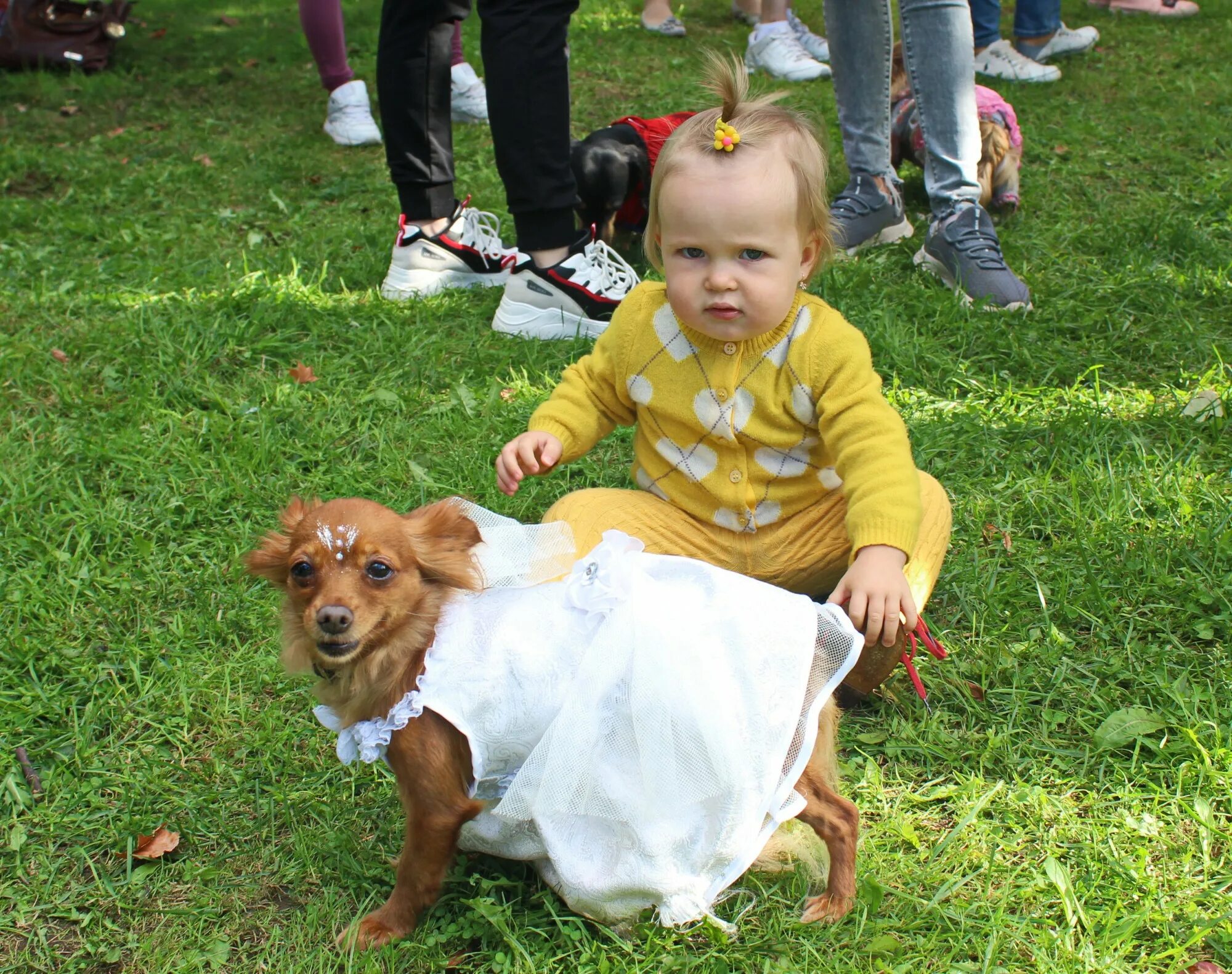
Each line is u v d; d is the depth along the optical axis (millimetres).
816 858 2354
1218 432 3691
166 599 3297
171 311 4758
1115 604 3037
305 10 6758
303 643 2178
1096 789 2527
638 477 2855
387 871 2410
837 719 2475
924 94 4691
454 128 7113
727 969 2148
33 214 5898
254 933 2344
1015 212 5500
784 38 7859
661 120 5340
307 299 4891
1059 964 2123
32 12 8352
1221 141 6328
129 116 7617
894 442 2441
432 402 4176
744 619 2154
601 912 2201
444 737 2102
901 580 2305
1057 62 7840
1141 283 4664
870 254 5129
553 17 4133
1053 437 3732
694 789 2080
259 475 3791
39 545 3459
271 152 6898
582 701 2080
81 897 2445
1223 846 2359
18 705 2906
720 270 2387
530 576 2285
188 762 2787
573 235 4512
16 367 4355
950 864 2357
